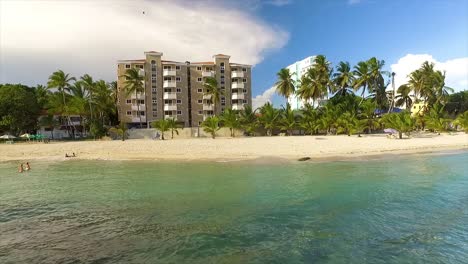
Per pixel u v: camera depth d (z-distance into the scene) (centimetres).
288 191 1647
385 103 7431
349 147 3784
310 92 6900
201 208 1355
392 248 903
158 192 1695
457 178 1897
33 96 6694
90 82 7344
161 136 6550
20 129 6219
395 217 1172
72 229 1120
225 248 927
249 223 1145
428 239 959
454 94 9275
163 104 8025
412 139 4641
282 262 830
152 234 1053
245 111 6919
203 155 3466
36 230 1114
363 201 1409
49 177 2294
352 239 974
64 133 7900
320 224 1118
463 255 850
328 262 827
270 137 5781
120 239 1014
